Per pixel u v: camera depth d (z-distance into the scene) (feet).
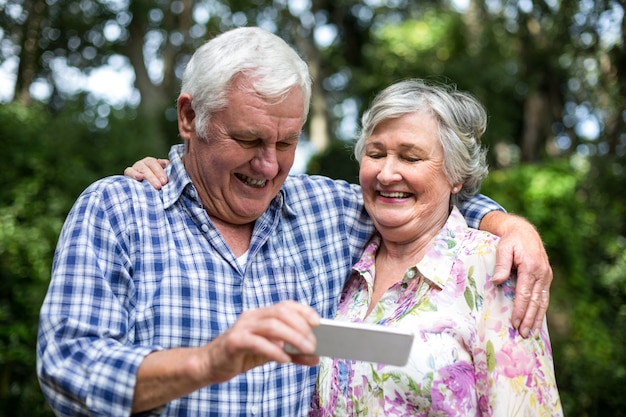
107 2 40.11
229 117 6.24
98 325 5.83
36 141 27.96
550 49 37.96
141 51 42.63
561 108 42.22
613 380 19.76
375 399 6.45
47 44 37.32
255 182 6.57
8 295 23.45
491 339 6.36
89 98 33.40
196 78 6.40
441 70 41.88
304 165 44.21
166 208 6.55
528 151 42.16
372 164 7.02
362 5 52.34
